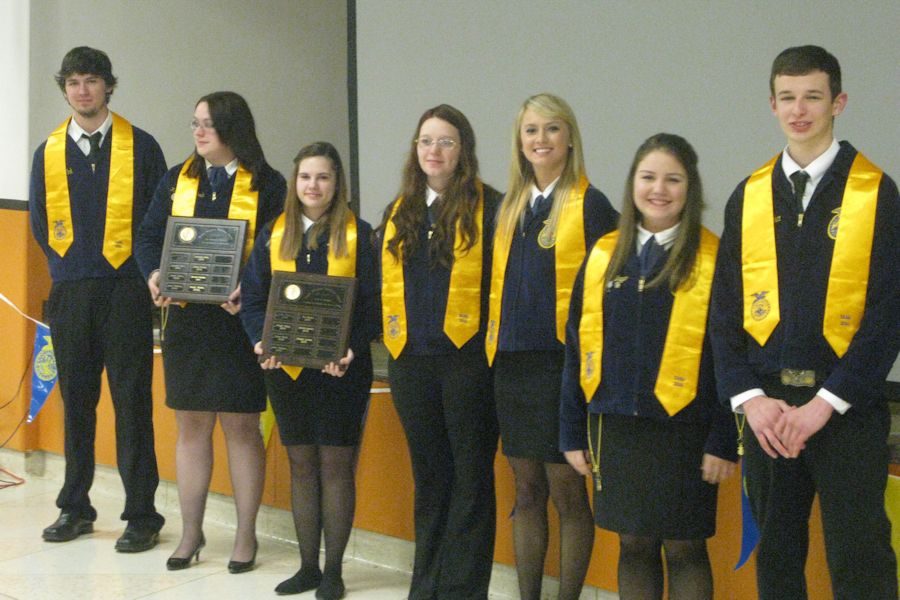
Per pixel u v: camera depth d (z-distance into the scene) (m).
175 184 3.71
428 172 3.07
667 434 2.53
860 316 2.22
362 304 3.38
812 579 2.87
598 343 2.61
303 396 3.34
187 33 5.66
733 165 3.56
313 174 3.31
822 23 3.33
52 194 3.91
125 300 3.89
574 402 2.70
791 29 3.39
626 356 2.56
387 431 3.82
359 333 3.35
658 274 2.55
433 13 4.31
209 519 4.44
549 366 2.86
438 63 4.32
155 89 5.54
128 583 3.61
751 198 2.38
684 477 2.53
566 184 2.88
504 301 2.91
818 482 2.27
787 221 2.31
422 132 3.07
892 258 2.21
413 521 3.77
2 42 5.14
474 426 3.07
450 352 3.05
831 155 2.29
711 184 3.61
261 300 3.44
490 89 4.16
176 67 5.62
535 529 3.03
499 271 2.94
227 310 3.51
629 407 2.54
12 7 5.09
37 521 4.36
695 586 2.59
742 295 2.37
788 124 2.28
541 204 2.90
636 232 2.62
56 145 3.93
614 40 3.81
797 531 2.36
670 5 3.66
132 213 3.92
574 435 2.71
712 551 3.08
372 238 3.39
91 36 5.27
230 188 3.63
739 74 3.52
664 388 2.52
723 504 3.05
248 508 3.75
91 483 4.13
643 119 3.76
